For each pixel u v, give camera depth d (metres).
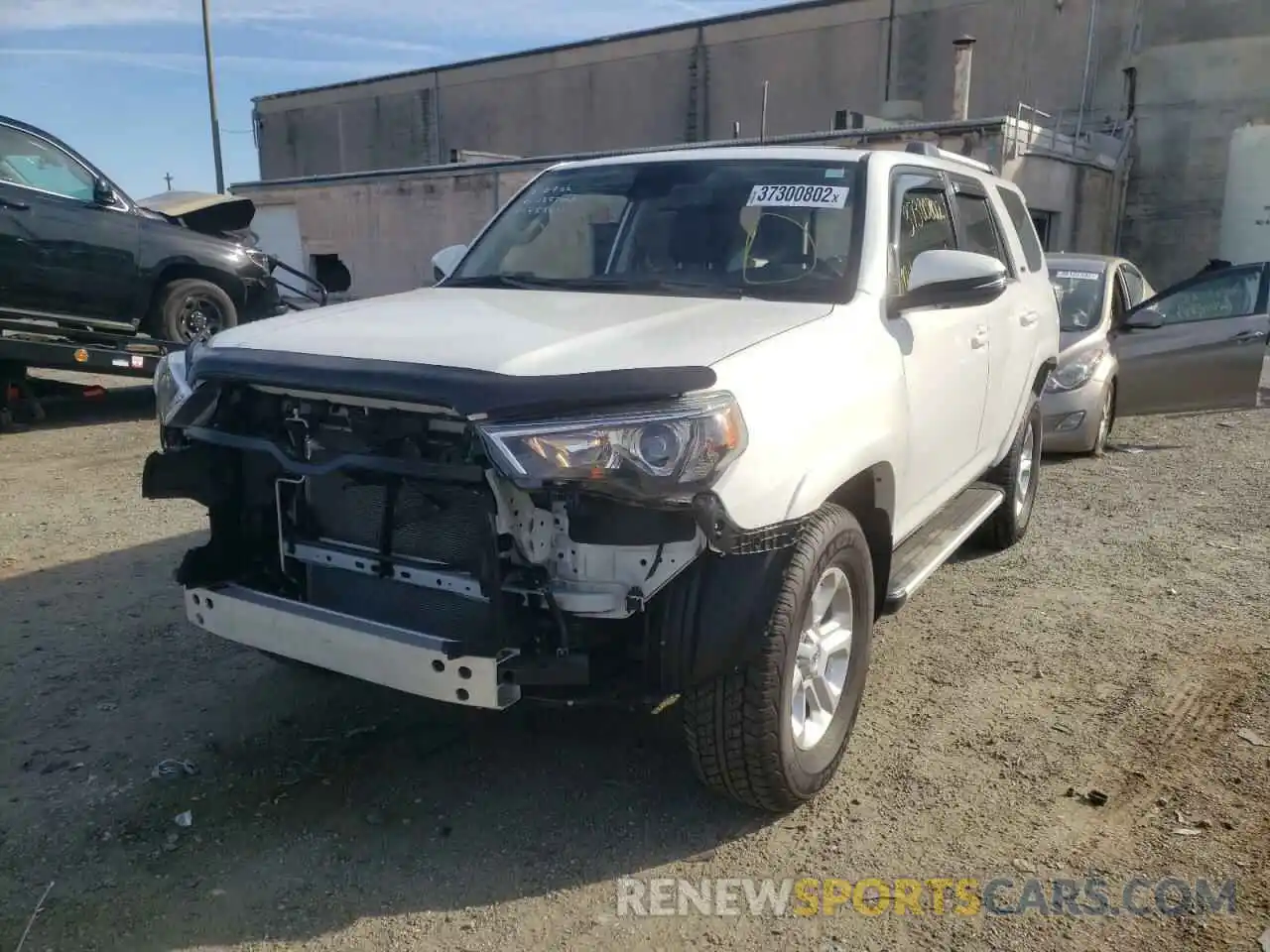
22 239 8.88
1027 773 3.53
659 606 2.84
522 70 40.38
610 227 4.20
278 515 3.28
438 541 2.96
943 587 5.41
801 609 2.96
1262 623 4.89
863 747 3.71
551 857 3.07
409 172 25.50
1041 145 19.17
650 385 2.60
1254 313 9.19
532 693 2.88
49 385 10.18
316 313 3.58
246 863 3.02
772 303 3.55
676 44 35.84
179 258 9.91
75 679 4.19
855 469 3.20
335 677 4.23
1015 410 5.46
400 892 2.90
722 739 2.98
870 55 31.56
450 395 2.62
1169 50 25.12
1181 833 3.17
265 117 50.59
